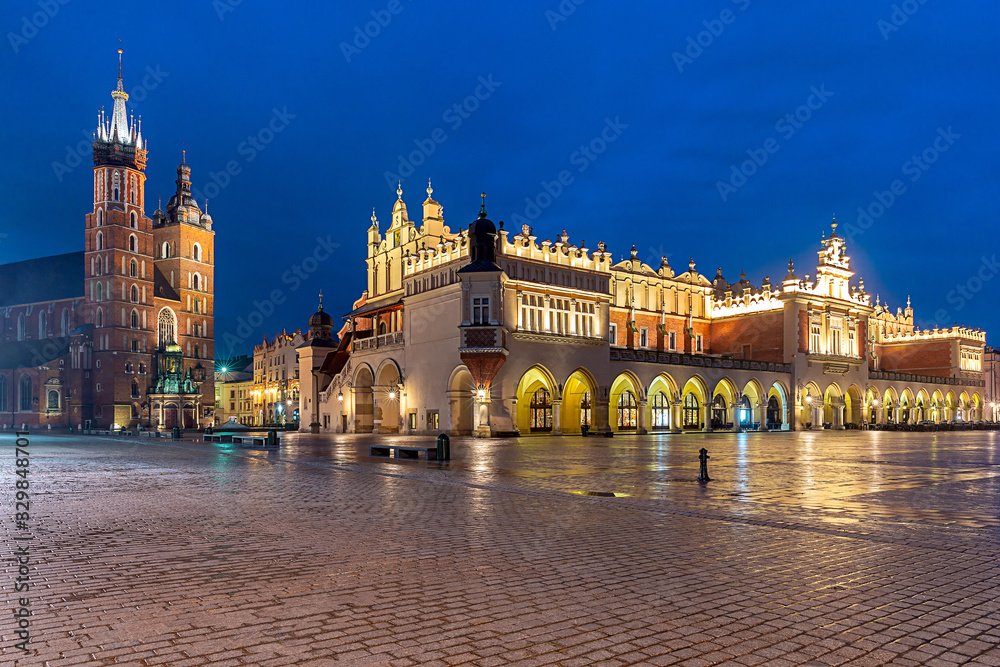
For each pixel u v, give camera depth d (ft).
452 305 186.70
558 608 22.43
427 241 213.46
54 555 30.50
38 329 391.65
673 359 217.56
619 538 34.71
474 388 176.14
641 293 242.37
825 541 34.12
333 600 23.26
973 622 21.29
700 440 160.97
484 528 37.63
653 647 18.94
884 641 19.54
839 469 76.79
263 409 464.24
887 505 47.37
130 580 25.96
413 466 81.05
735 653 18.54
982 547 32.73
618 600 23.40
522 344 183.52
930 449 119.96
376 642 19.17
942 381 315.17
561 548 32.14
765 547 32.53
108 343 350.23
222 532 36.40
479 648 18.75
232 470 77.05
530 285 186.50
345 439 169.89
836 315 264.52
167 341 386.32
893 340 347.36
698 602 23.25
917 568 28.35
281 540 34.09
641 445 135.23
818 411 252.42
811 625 20.90
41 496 52.54
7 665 17.35
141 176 370.53
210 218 426.51
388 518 41.22
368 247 250.16
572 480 64.13
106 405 346.54
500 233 182.70
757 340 257.96
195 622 20.86
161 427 332.19
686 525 38.73
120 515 42.63
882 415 282.77
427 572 27.32
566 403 204.64
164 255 408.67
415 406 202.18
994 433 225.76
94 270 357.82
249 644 18.98
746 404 246.68
